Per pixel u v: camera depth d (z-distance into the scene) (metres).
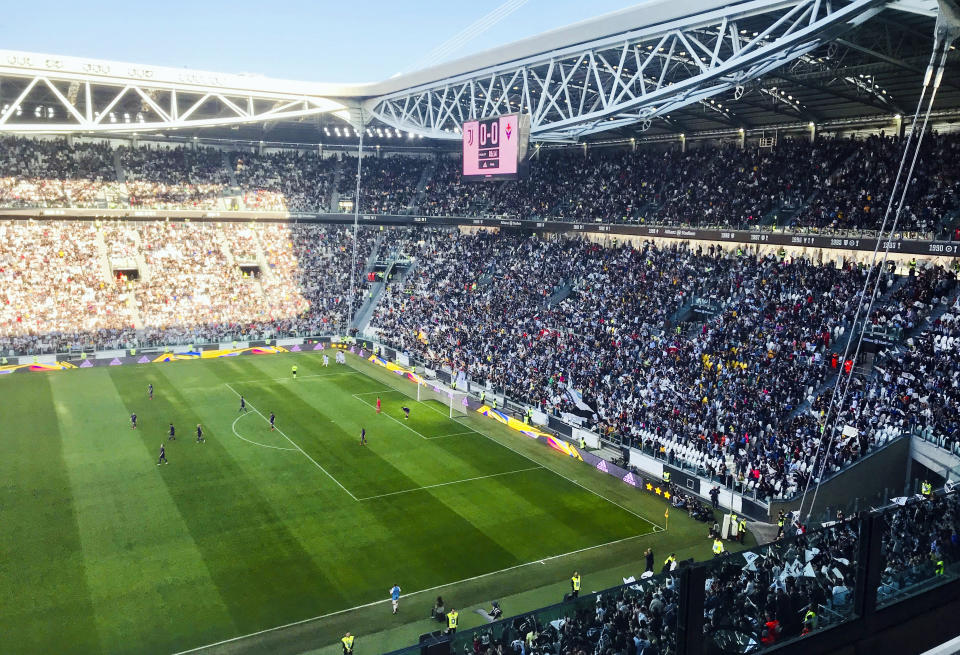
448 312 75.12
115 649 26.58
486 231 87.88
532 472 45.78
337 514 38.59
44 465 44.12
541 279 71.88
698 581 9.89
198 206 88.19
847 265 52.28
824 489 37.00
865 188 53.84
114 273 81.75
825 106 57.31
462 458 47.81
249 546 34.81
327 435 51.47
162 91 72.00
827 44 42.47
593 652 10.88
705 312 57.19
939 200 48.62
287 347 80.62
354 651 26.89
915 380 40.41
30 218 80.75
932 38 38.50
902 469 38.78
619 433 48.03
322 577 32.22
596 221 70.44
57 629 27.64
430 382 65.75
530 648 10.82
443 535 36.66
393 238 93.88
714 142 71.88
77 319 75.06
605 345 57.66
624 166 75.25
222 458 46.22
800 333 48.09
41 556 33.06
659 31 44.66
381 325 81.06
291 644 27.31
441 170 97.31
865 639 10.88
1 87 69.88
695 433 44.66
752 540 36.62
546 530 37.59
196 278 83.69
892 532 11.35
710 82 47.09
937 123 55.12
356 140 96.19
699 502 40.19
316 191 95.69
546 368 58.41
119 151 90.00
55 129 63.28
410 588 31.59
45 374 67.38
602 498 42.03
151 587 30.86
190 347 75.94
